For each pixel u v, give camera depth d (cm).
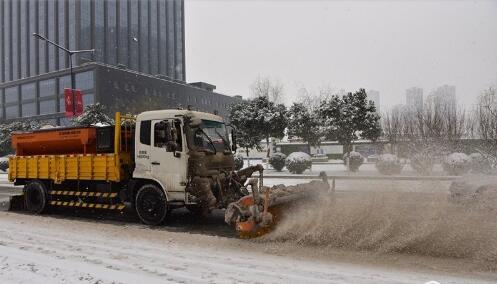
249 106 2808
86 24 8244
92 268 558
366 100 2556
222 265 571
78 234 809
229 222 733
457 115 2402
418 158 2105
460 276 518
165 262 590
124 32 9019
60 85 7375
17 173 1162
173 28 10594
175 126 870
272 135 2786
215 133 945
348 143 2597
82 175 1008
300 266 565
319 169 2542
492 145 1950
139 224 934
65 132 1055
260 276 518
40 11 8956
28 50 9256
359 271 540
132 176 938
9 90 8231
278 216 749
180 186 856
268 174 2217
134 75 7344
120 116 962
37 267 564
